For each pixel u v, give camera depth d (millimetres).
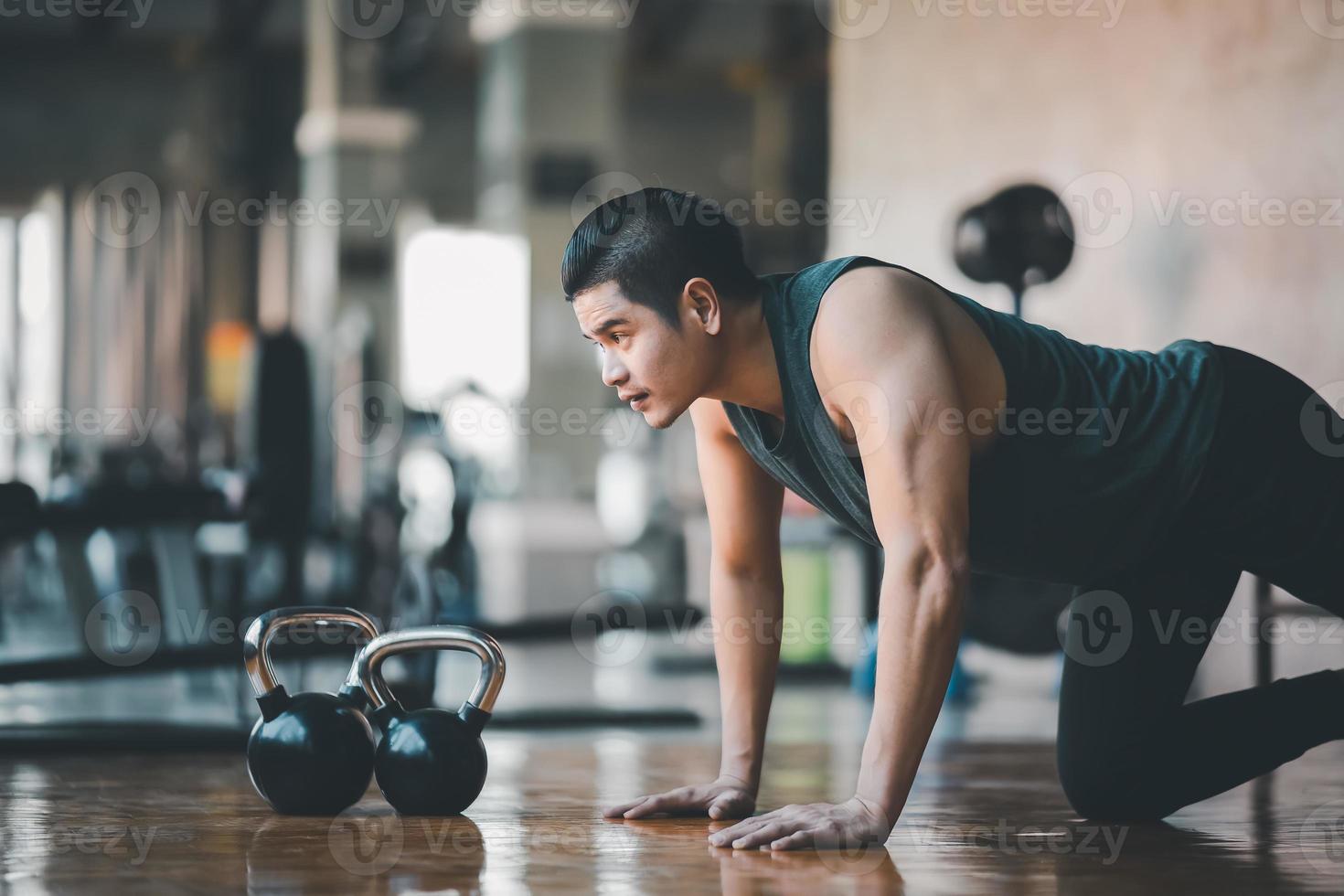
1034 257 6125
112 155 23641
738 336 2301
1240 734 2576
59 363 23906
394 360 17594
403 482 11398
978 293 7695
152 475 12023
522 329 14070
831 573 8305
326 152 17469
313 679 6297
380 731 2580
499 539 13727
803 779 3383
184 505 5172
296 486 7457
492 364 14898
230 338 22859
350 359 13359
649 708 5934
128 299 24062
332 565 9133
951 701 6414
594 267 2266
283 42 23891
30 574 9102
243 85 23984
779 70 24391
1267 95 5660
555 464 14000
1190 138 6145
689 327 2266
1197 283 6094
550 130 14016
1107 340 6711
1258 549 2502
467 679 7195
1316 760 4020
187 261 24156
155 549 6863
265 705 2539
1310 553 2490
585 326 2312
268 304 24438
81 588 7465
